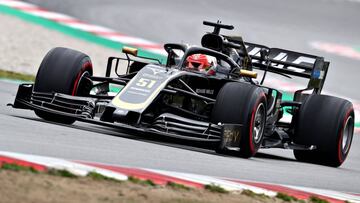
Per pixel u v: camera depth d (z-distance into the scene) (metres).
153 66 38.91
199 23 91.06
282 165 39.56
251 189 29.42
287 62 45.88
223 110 37.97
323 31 94.38
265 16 96.69
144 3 95.56
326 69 46.56
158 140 39.84
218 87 40.78
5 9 83.31
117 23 86.00
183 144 40.25
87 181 25.22
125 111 35.72
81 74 39.66
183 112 38.84
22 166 25.30
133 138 38.59
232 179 31.22
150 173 28.95
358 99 77.94
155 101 37.19
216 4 99.31
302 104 43.72
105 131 40.06
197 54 40.88
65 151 30.36
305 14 99.56
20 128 34.28
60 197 22.78
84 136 35.56
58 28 80.81
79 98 38.22
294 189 31.92
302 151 44.25
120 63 74.00
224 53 42.47
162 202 24.30
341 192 33.88
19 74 62.00
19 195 22.20
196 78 40.38
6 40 73.44
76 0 91.38
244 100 38.03
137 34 84.06
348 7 105.06
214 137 37.03
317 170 40.34
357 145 55.31
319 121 42.91
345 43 91.88
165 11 93.25
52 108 38.22
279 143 42.41
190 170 31.50
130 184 25.92
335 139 42.62
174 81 38.97
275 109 42.91
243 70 39.66
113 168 28.47
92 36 80.56
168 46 41.47
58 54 39.94
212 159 35.81
